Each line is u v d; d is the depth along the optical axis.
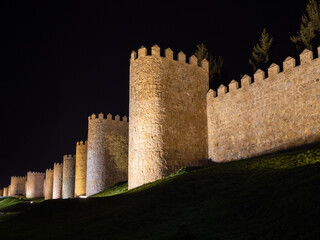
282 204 12.51
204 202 16.16
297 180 14.46
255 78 26.78
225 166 22.28
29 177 82.38
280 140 24.19
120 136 45.22
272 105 25.17
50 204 23.30
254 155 25.78
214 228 12.68
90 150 44.47
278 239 10.37
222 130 28.91
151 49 29.61
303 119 23.02
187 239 9.53
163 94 28.83
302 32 31.97
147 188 22.72
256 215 12.75
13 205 47.34
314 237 9.91
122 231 14.82
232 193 16.06
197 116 30.02
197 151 29.23
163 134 27.95
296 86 23.81
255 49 37.69
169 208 16.73
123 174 44.12
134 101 29.42
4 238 16.31
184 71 30.38
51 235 15.87
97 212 19.33
